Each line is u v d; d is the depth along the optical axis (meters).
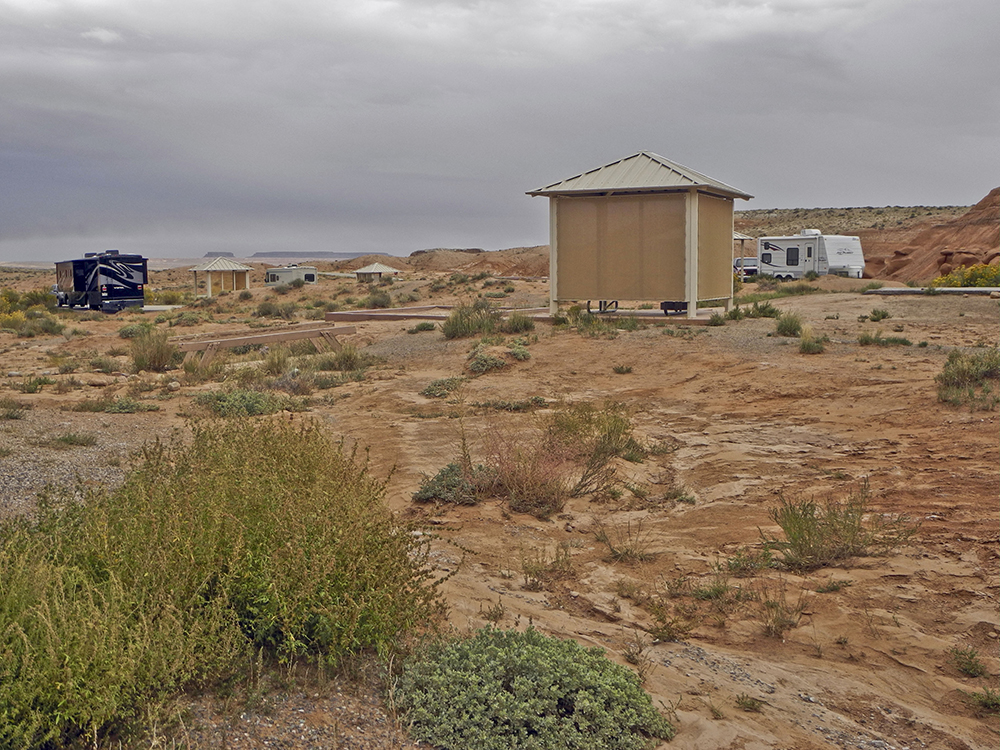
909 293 28.19
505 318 23.83
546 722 3.75
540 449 9.39
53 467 8.42
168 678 3.52
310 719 3.65
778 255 48.28
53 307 48.66
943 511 7.40
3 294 52.31
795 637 5.35
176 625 3.66
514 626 5.31
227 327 33.31
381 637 4.17
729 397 13.41
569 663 4.16
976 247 50.44
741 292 37.59
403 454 10.53
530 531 7.64
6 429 10.59
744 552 6.89
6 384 16.41
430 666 4.08
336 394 15.55
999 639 5.16
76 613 3.52
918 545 6.66
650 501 8.56
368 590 4.23
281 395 15.27
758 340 17.59
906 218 92.00
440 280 56.38
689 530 7.57
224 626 3.97
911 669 4.88
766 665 4.97
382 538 4.68
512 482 8.60
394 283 57.50
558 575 6.49
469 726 3.69
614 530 7.65
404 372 17.73
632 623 5.63
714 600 5.95
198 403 13.60
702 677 4.77
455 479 8.65
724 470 9.45
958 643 5.15
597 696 4.01
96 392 15.59
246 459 6.01
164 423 11.73
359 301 46.88
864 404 11.93
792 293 32.09
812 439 10.52
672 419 12.38
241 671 3.96
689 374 15.32
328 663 4.03
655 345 17.78
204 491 5.06
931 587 5.92
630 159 22.14
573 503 8.48
